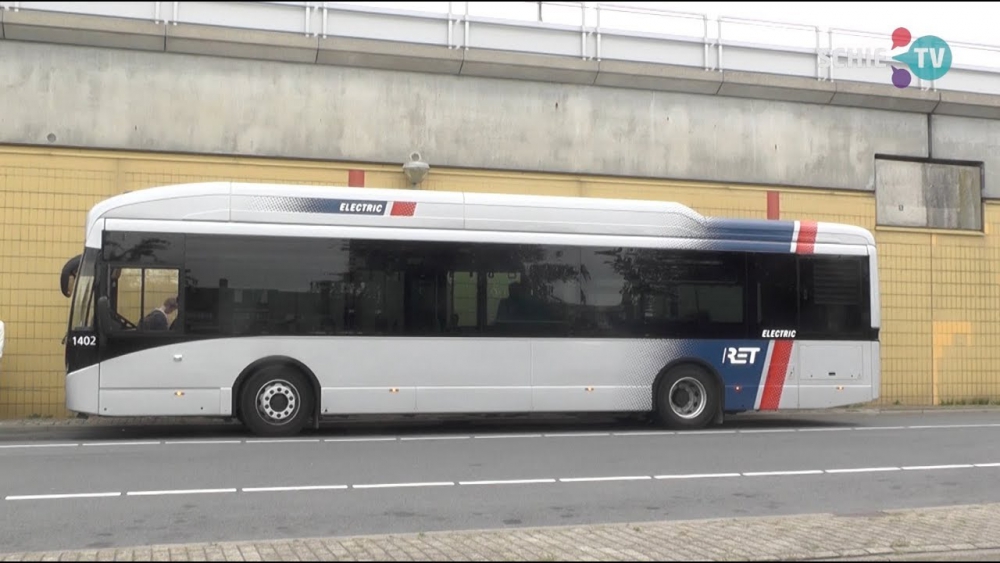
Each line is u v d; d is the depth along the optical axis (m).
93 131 16.92
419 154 18.16
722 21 20.31
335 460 11.45
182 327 13.48
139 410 13.27
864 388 15.91
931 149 21.70
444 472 10.64
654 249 15.22
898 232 21.28
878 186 21.36
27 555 6.64
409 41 18.44
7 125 16.58
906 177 21.62
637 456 12.00
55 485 9.65
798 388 15.61
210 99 17.48
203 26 17.30
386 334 14.11
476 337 14.41
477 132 18.81
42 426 15.16
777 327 15.59
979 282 21.81
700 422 15.27
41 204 16.64
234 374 13.61
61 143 16.78
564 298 14.81
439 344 14.28
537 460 11.60
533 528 7.52
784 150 20.66
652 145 19.81
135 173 17.06
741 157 20.36
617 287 15.04
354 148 18.14
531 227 14.80
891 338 21.06
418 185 18.34
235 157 17.55
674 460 11.70
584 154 19.39
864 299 16.02
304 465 11.03
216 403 13.53
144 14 17.06
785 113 20.72
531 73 19.02
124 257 13.41
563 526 7.68
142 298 13.42
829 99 20.84
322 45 17.80
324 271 14.00
